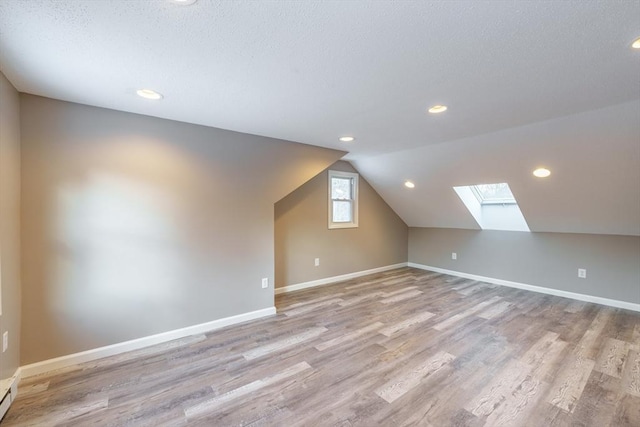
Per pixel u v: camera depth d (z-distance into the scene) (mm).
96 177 2541
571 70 1853
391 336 3023
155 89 2162
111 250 2621
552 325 3289
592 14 1317
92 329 2547
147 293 2803
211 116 2762
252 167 3430
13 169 2115
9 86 2037
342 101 2373
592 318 3490
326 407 1955
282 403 1997
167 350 2727
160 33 1477
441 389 2141
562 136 2934
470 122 2916
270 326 3287
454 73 1898
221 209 3230
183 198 2980
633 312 3697
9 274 2070
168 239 2906
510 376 2297
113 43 1563
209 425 1800
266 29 1440
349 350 2727
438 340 2928
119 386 2184
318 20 1368
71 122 2424
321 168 4023
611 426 1774
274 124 3012
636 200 3262
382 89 2146
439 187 4777
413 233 6461
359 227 5570
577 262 4234
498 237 5090
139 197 2740
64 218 2416
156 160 2818
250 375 2326
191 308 3057
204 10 1295
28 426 1791
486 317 3541
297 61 1756
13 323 2137
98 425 1804
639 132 2551
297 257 4727
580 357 2574
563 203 3809
